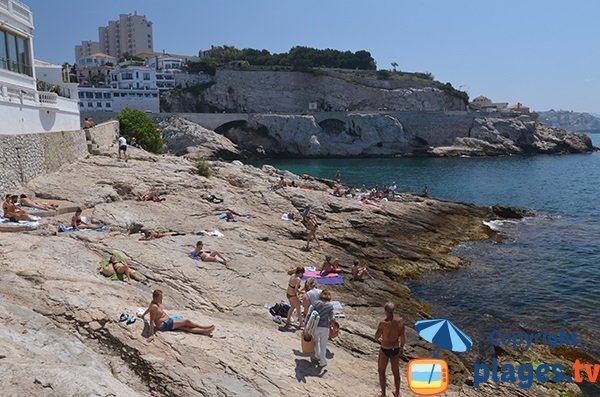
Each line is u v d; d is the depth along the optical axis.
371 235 29.42
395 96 130.88
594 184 62.53
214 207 27.09
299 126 100.50
